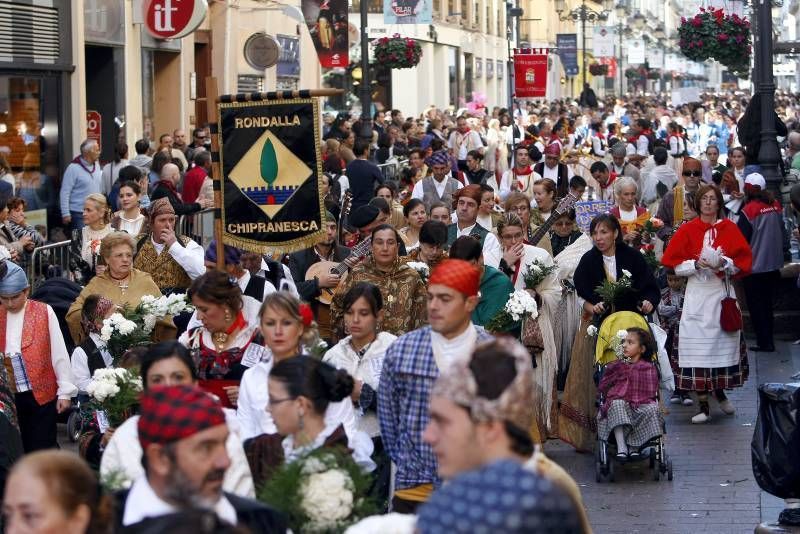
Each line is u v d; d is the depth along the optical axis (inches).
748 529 476.4
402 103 2778.1
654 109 2886.3
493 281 503.5
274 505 277.0
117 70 1222.9
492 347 220.7
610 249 586.9
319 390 315.3
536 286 578.2
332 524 275.9
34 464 223.5
